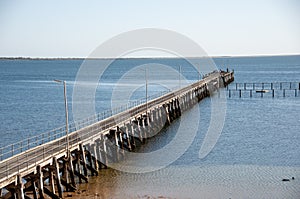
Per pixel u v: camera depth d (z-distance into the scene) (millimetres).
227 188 28438
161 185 29141
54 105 75250
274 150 39188
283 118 57188
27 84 123000
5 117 63094
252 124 52969
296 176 30766
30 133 51531
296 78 133000
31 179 24375
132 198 26719
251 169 32781
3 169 23656
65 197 26719
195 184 29281
